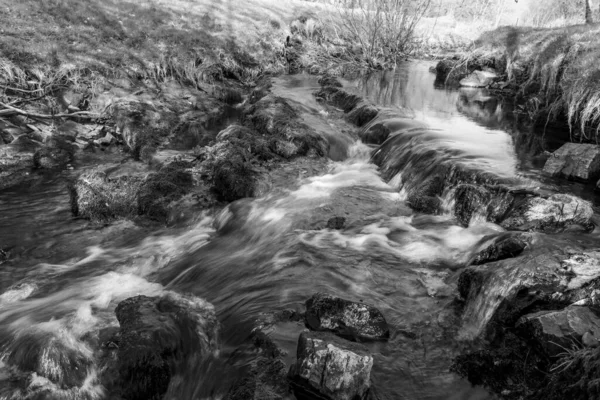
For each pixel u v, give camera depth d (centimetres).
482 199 677
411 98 1433
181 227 776
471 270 506
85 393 434
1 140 1035
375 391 389
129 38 1520
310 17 2386
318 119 1269
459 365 417
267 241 682
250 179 866
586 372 346
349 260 606
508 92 1462
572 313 407
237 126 1073
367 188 875
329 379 371
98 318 528
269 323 470
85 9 1526
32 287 598
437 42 2678
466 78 1655
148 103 1277
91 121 1176
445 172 791
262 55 1950
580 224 590
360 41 2130
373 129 1137
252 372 404
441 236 657
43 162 991
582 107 920
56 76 1221
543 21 2434
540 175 736
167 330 463
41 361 459
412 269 584
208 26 1852
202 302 529
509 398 379
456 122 1118
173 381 440
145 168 1003
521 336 419
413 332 466
